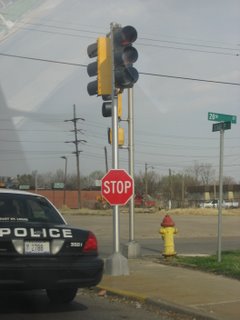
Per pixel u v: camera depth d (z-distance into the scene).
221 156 12.42
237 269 11.47
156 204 88.25
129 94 14.52
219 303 8.37
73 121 82.81
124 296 9.14
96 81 12.12
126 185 11.31
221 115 12.36
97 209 71.06
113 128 11.40
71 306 8.49
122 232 26.69
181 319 7.73
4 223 7.44
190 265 12.56
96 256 7.87
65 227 7.76
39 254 7.36
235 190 108.38
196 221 37.53
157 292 9.27
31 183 96.94
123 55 11.05
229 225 33.31
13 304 8.54
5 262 7.12
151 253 16.11
